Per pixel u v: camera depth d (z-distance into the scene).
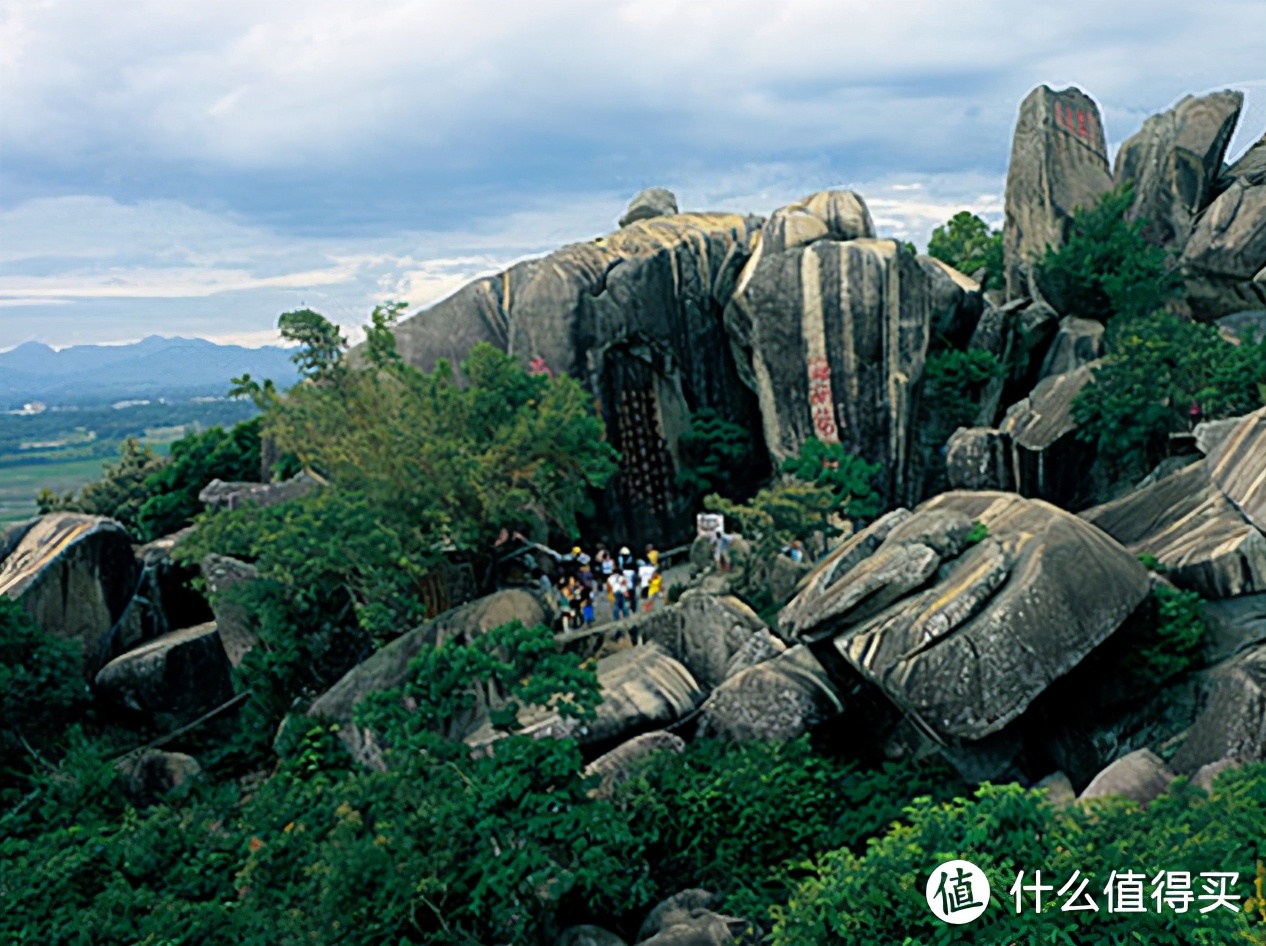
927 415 36.19
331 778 22.23
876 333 34.66
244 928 14.20
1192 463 24.64
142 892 15.09
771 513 27.58
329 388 28.53
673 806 18.48
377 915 13.51
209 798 21.50
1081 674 18.97
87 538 31.50
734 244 39.31
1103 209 36.81
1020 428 31.91
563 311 35.38
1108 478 30.12
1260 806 11.02
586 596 28.89
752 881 17.02
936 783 19.03
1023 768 19.12
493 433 28.66
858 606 20.00
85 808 22.38
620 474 36.44
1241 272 33.22
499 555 30.75
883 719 21.31
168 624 33.88
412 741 16.39
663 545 37.03
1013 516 20.41
